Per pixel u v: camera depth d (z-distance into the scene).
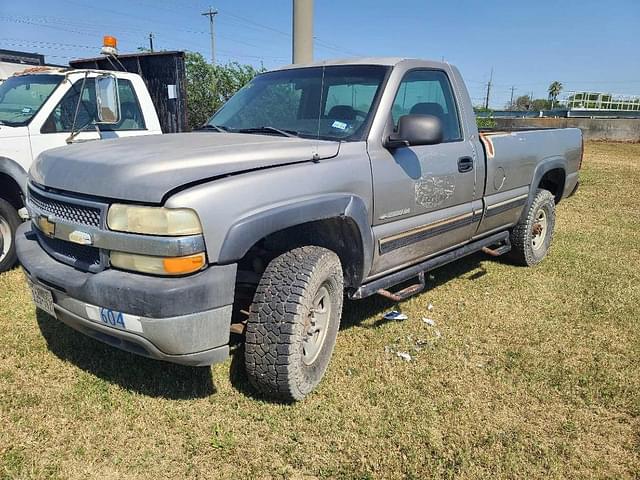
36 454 2.54
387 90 3.51
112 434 2.70
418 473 2.50
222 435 2.72
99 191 2.52
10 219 4.92
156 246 2.37
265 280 2.85
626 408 3.07
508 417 2.96
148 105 6.27
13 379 3.15
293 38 7.02
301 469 2.51
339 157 3.13
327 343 3.20
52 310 2.82
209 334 2.49
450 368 3.45
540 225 5.61
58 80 5.46
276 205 2.68
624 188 11.15
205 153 2.69
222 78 12.16
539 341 3.88
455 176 3.97
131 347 2.58
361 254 3.29
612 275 5.36
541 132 5.27
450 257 4.27
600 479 2.51
